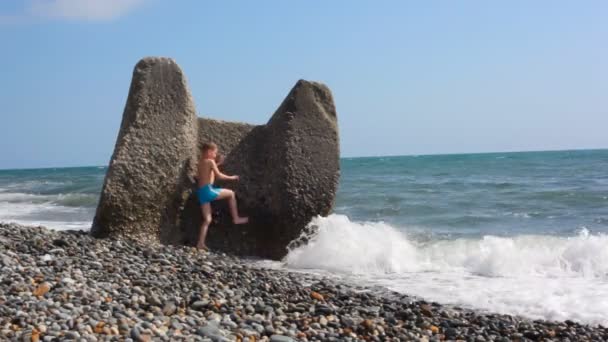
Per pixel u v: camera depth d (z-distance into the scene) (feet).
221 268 23.77
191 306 17.48
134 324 14.84
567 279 24.94
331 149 30.35
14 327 13.84
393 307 19.79
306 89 30.81
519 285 23.82
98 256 23.04
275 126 30.68
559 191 68.03
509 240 32.32
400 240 29.50
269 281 22.40
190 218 29.73
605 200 59.26
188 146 29.55
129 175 27.94
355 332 16.92
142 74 29.53
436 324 18.35
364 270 27.14
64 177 165.48
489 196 66.28
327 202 29.86
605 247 27.53
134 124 28.81
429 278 25.50
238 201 30.32
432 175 120.26
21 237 25.03
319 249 28.22
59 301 16.08
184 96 29.84
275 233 29.73
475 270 27.22
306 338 15.69
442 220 49.01
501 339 17.11
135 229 28.04
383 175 125.80
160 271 21.80
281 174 29.76
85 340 13.30
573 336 17.47
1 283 17.15
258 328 15.84
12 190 102.01
